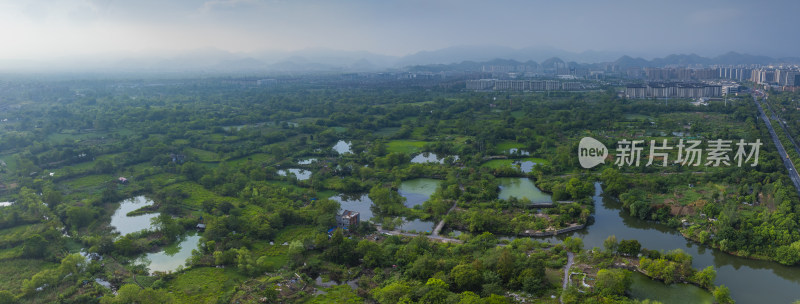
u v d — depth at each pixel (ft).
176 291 525.34
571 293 481.05
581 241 606.55
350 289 523.70
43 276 531.91
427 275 529.04
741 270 576.61
